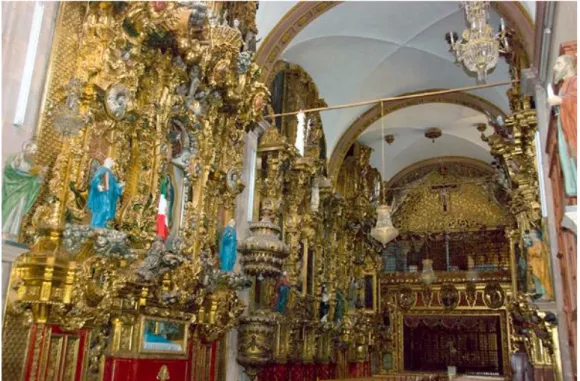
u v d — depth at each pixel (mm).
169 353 7781
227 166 9859
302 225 13539
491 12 11695
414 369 23234
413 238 23922
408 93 16844
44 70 5969
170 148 8375
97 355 6668
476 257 23141
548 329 10586
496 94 15719
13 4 5523
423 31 14039
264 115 11852
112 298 6668
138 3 6855
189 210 8586
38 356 5699
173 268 7645
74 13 6586
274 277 10672
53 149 6129
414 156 23141
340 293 16781
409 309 21891
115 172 6793
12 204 5160
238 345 10539
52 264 5641
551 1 7316
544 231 10469
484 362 22875
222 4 9414
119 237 6297
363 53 14969
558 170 7531
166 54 7977
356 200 18781
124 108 6922
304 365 13586
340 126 17234
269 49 12031
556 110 5547
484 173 23047
